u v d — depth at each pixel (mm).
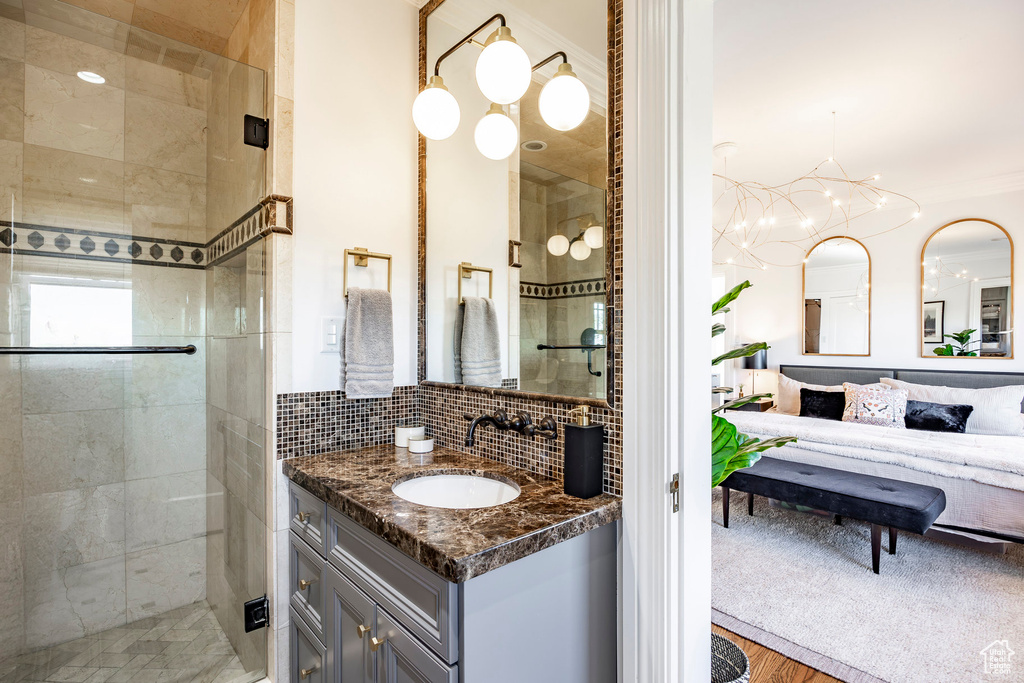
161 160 1921
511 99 1312
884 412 3730
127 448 1799
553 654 1074
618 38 1220
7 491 1604
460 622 909
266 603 1587
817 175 3904
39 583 1635
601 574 1186
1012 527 2555
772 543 2936
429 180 1868
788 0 1959
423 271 1877
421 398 1908
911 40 2211
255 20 1779
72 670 1631
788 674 1785
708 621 1202
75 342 1736
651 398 1131
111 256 1815
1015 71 2443
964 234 4062
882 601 2279
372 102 1800
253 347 1678
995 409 3480
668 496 1113
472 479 1488
